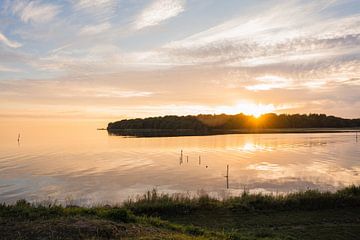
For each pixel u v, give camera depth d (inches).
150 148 3944.4
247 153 3265.3
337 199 802.8
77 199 1338.6
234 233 549.3
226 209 762.8
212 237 488.4
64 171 2230.6
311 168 2196.1
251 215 732.7
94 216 498.9
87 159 2974.9
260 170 2154.3
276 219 705.6
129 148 4018.2
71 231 409.7
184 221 696.4
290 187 1541.6
